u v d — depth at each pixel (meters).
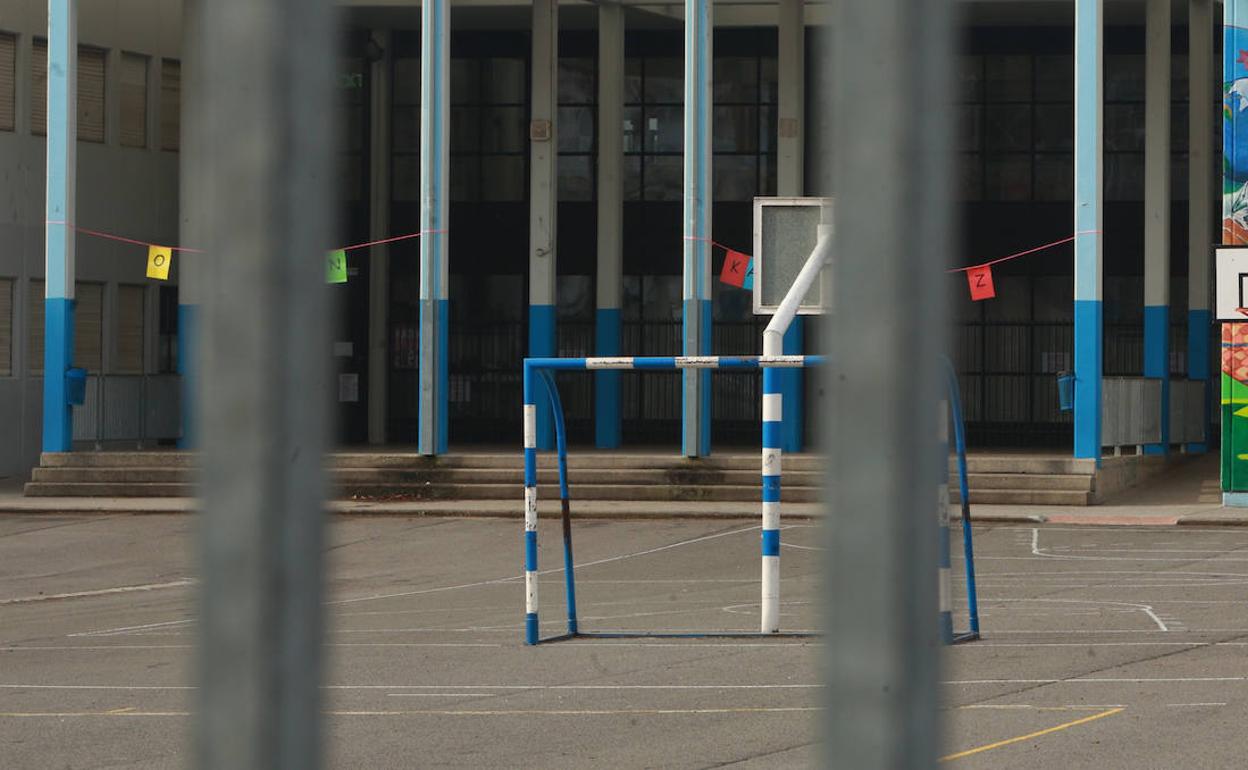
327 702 2.25
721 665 19.45
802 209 23.14
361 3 60.72
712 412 65.81
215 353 2.20
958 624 22.89
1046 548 34.94
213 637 2.18
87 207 59.69
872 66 2.21
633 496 47.09
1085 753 13.65
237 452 2.18
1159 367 55.53
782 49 55.44
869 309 2.21
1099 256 45.38
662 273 66.62
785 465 46.84
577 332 66.94
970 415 65.94
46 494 49.12
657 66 66.81
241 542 2.18
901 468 2.19
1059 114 65.50
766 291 23.23
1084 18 45.25
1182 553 33.50
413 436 65.75
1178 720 15.15
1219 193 61.78
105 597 30.75
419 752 14.27
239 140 2.19
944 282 2.23
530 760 13.84
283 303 2.19
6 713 16.88
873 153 2.21
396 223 65.94
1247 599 25.58
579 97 66.75
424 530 40.41
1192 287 58.50
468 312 67.31
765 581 22.20
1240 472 43.12
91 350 59.94
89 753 14.52
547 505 44.88
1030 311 65.62
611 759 13.83
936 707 2.20
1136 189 65.06
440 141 48.94
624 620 24.92
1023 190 65.75
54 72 50.34
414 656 20.83
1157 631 21.95
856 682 2.19
